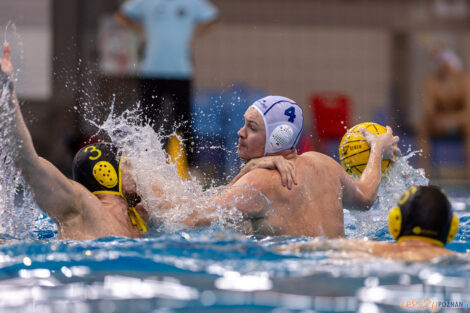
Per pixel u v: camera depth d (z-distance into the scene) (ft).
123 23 116.78
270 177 40.47
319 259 32.30
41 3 132.16
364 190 45.52
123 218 39.45
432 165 139.74
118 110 108.17
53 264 31.19
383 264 31.01
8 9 131.85
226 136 120.37
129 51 119.24
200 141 116.67
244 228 41.01
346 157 49.39
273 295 26.09
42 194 36.35
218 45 163.32
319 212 41.55
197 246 34.88
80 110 113.39
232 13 163.63
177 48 114.62
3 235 40.22
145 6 114.52
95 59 121.39
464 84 147.43
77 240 36.96
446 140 144.56
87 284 27.73
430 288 26.96
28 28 131.13
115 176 39.78
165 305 24.80
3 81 34.68
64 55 130.41
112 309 24.21
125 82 116.16
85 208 37.86
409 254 32.24
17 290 26.84
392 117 159.12
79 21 132.57
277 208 40.34
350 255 32.83
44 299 25.57
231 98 129.90
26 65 129.18
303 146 120.16
